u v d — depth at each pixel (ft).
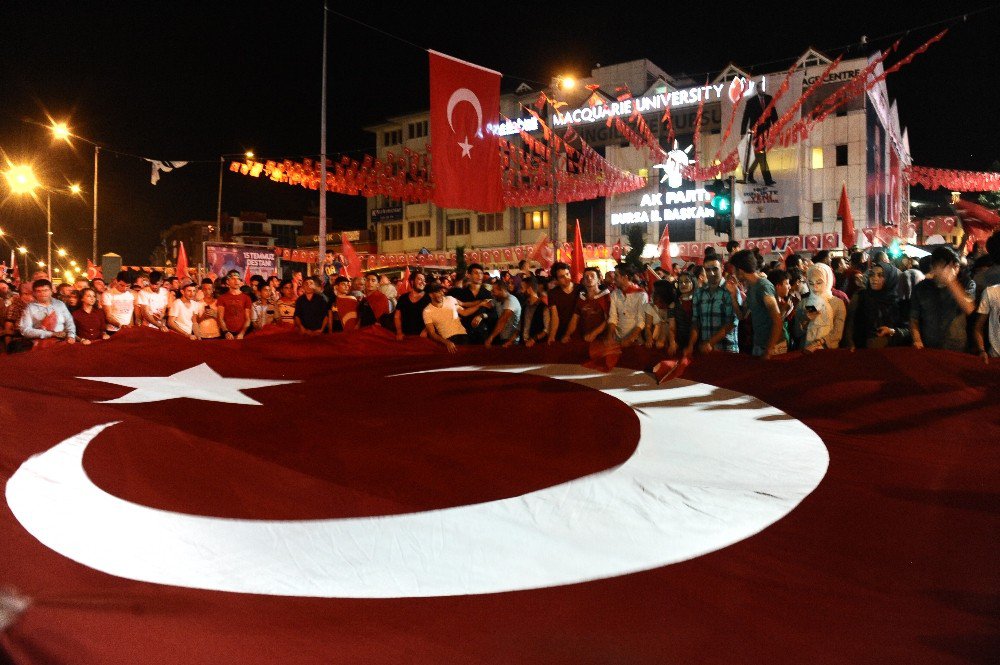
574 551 10.74
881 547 10.54
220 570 10.37
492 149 40.40
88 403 21.40
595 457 15.02
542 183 131.75
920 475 13.28
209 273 86.43
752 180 155.63
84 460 15.67
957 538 10.73
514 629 8.47
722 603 9.05
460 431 17.56
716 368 20.97
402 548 10.98
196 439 17.20
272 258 91.30
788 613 8.78
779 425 16.74
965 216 37.17
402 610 9.00
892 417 16.46
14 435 17.76
